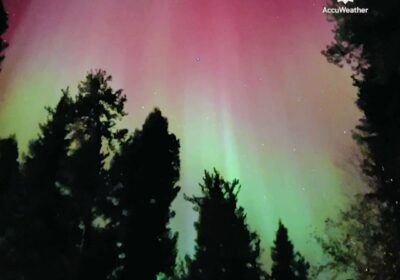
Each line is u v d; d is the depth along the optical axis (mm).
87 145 13773
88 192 13359
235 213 16812
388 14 13758
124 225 13273
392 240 16672
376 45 14219
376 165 15953
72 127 14305
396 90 14281
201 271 15703
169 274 13414
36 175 13016
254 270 16203
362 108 15602
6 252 12305
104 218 13484
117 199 13703
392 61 13539
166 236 13547
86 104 14531
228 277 15430
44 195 12789
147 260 12836
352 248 18906
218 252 15859
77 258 12367
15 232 12445
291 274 21719
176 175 14602
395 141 14992
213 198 16859
